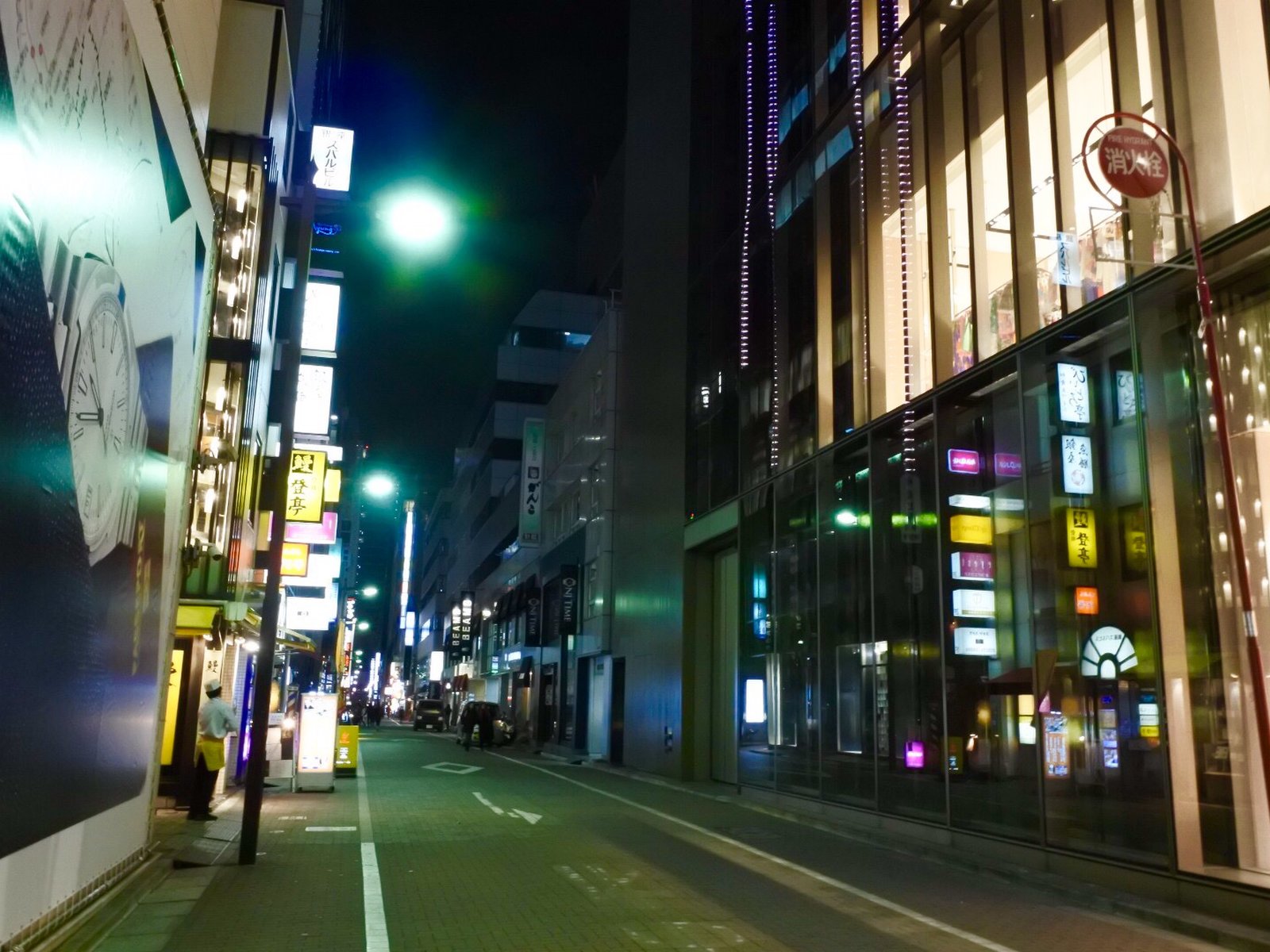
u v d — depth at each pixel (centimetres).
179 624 1655
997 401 1415
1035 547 1286
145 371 828
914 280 1653
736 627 2511
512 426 6669
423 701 6300
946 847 1377
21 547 538
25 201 505
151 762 985
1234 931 868
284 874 1073
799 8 2223
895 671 1600
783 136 2259
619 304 3869
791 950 799
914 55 1705
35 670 580
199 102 1078
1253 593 982
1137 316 1120
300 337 1232
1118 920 961
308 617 3334
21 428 525
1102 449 1195
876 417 1739
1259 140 991
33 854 605
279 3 1936
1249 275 1014
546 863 1195
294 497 2386
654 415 3098
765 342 2272
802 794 1875
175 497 1020
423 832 1438
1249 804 958
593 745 3631
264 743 1147
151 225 809
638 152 3519
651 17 3453
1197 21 1077
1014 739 1305
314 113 2884
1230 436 1023
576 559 4072
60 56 550
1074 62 1288
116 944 747
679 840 1439
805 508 1998
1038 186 1353
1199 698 1019
